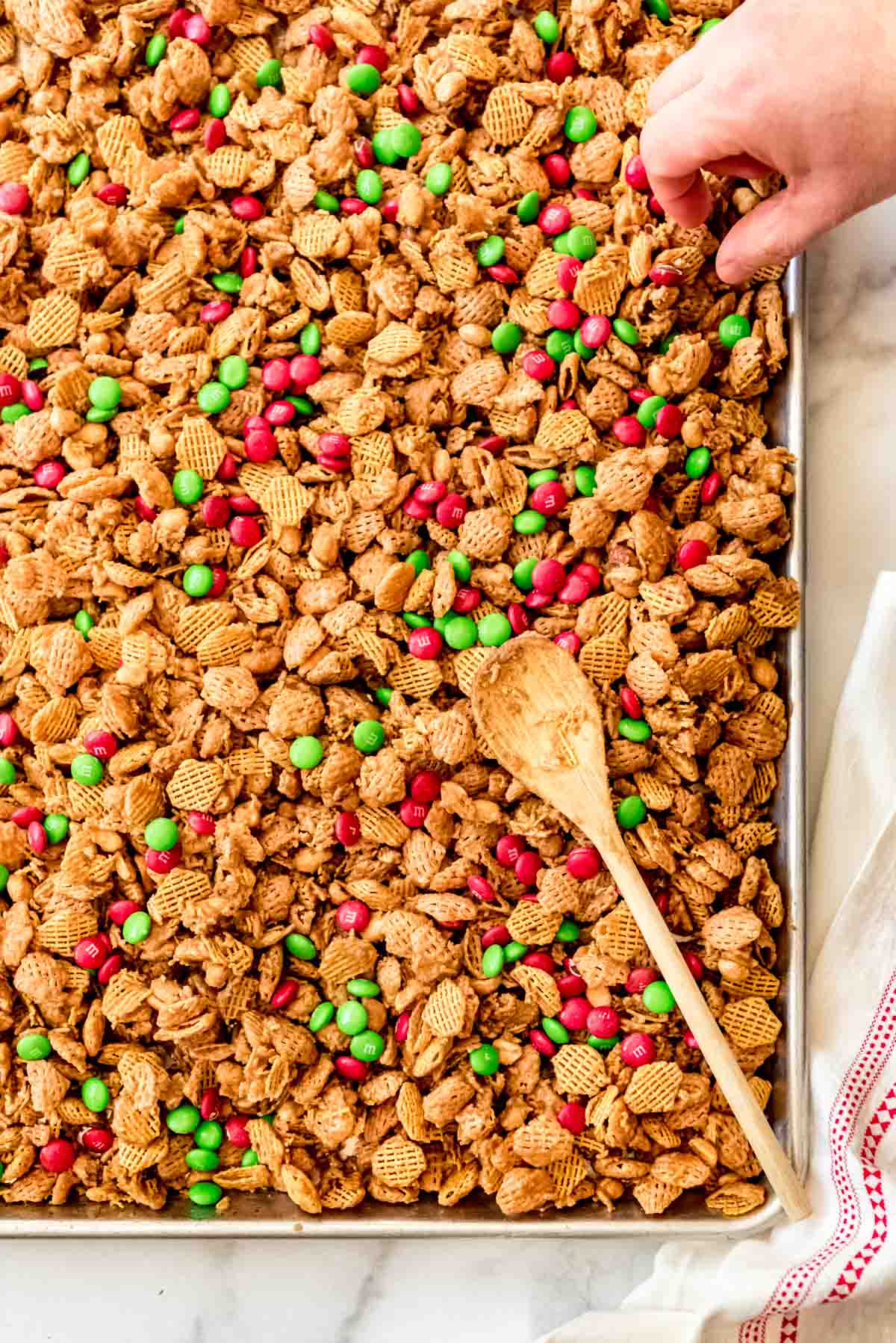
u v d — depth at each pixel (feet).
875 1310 3.45
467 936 3.49
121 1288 3.54
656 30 3.54
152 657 3.47
